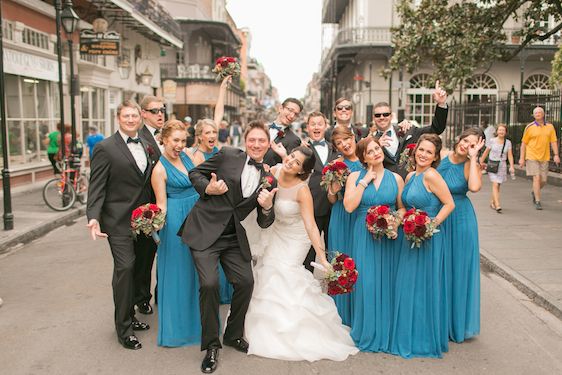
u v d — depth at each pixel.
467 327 4.79
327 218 5.77
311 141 5.83
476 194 13.44
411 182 4.71
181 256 4.71
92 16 19.88
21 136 15.30
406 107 29.02
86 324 5.26
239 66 6.04
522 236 8.62
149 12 23.41
